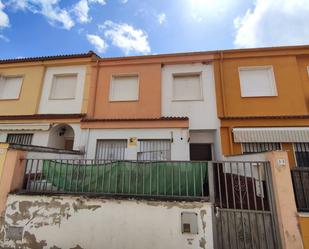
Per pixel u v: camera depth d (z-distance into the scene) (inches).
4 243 172.6
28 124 367.6
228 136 327.3
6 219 176.4
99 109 373.7
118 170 187.3
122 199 169.8
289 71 348.8
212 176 172.9
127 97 386.3
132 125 333.7
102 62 399.9
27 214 176.1
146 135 327.3
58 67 416.2
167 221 161.5
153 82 376.2
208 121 346.3
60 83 414.0
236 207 175.0
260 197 170.9
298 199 168.4
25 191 185.3
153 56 386.3
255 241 158.1
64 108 386.0
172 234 158.9
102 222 167.6
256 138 309.7
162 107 362.9
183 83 382.9
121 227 165.0
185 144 314.8
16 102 400.8
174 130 323.0
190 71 377.4
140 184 182.2
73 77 413.1
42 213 175.0
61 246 167.2
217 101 349.7
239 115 338.3
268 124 319.9
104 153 337.1
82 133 344.5
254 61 362.6
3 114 396.5
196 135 363.9
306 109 328.5
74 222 170.6
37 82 405.7
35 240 170.7
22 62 420.8
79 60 405.1
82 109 377.4
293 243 146.7
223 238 159.9
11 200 179.6
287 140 303.1
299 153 307.6
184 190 175.9
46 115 369.1
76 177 190.9
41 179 195.6
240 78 362.9
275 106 335.9
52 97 402.3
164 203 165.0
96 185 186.4
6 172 186.4
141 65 390.3
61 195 177.2
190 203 162.7
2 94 419.2
